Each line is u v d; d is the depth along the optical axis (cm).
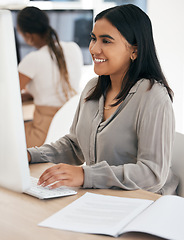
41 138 291
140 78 150
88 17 349
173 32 357
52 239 93
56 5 331
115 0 357
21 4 94
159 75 153
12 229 98
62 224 100
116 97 152
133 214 104
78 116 174
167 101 143
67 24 340
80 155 173
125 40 146
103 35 146
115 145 149
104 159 152
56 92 286
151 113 141
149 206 109
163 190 150
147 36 149
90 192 124
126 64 152
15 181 101
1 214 106
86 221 101
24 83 281
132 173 133
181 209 105
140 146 141
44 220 103
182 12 353
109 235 95
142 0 354
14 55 90
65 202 115
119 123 148
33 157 154
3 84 91
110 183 128
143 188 134
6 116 94
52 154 165
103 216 104
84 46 353
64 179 125
